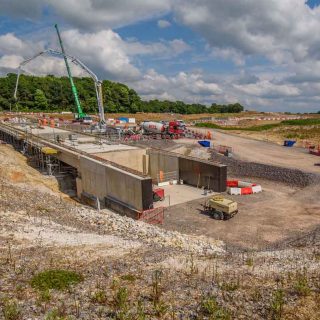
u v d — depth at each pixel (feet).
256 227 92.53
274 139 242.78
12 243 55.57
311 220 96.53
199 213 106.01
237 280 42.24
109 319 31.22
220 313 32.12
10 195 91.97
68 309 33.04
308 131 274.77
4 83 526.57
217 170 131.34
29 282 39.42
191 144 211.00
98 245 58.39
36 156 174.40
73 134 210.18
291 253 59.72
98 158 134.41
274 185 138.31
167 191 135.44
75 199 136.56
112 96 569.64
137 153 160.25
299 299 35.76
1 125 266.98
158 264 49.16
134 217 107.55
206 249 70.69
